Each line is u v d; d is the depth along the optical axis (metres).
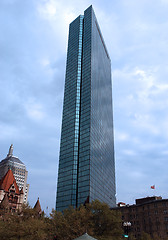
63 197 102.25
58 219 58.16
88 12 150.25
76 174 103.44
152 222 93.19
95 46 140.50
